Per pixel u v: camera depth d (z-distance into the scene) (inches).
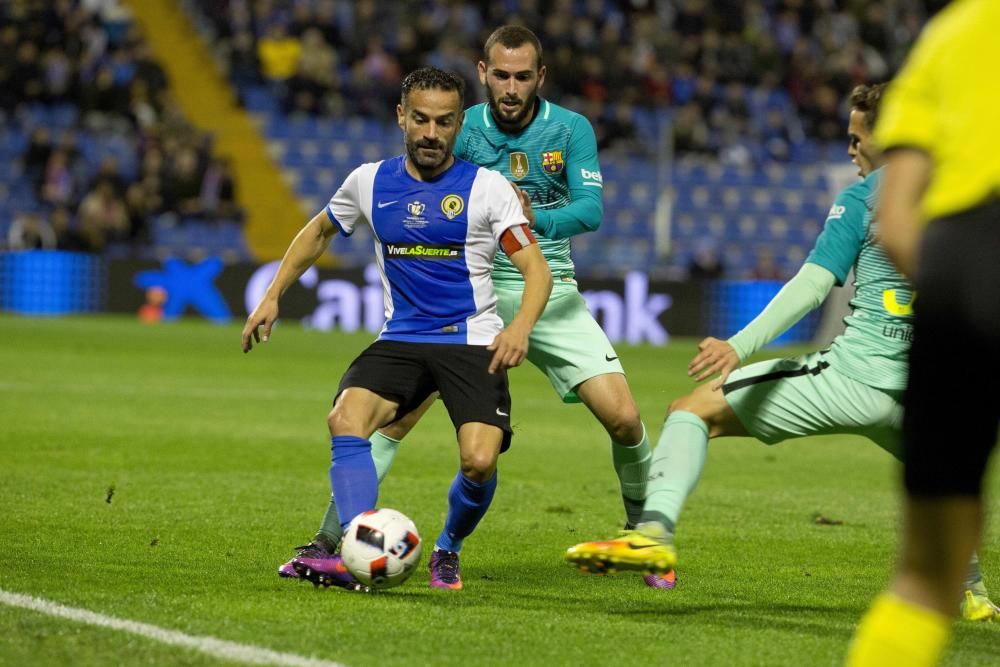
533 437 1487.5
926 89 388.2
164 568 733.9
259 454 1253.1
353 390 701.3
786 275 3595.0
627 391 809.5
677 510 581.3
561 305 829.2
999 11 382.0
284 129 3900.1
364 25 3946.9
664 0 4343.0
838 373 642.8
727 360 613.9
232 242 3538.4
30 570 711.1
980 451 387.9
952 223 384.2
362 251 3747.5
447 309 711.7
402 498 1040.8
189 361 2217.0
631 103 4033.0
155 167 3427.7
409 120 697.0
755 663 555.8
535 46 832.9
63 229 3314.5
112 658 533.0
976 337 378.9
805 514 1033.5
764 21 4414.4
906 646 392.8
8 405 1558.8
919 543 394.9
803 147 4170.8
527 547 857.5
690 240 3966.5
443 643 573.6
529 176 853.2
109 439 1312.7
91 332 2743.6
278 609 631.8
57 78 3654.0
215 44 4028.1
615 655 563.2
